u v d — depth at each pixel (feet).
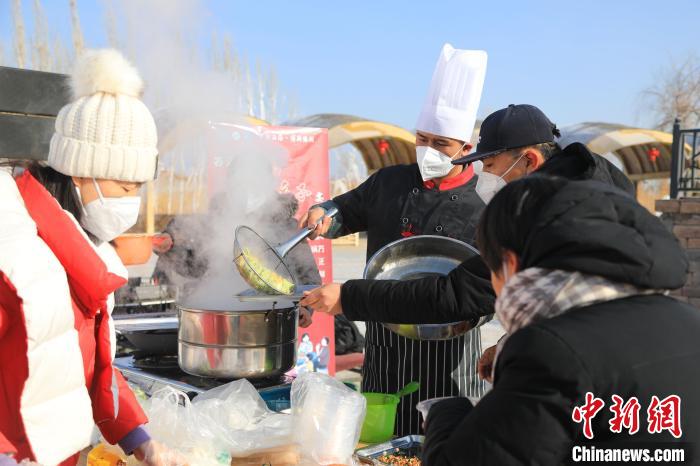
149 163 4.85
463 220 7.73
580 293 3.23
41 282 3.91
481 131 6.30
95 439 5.48
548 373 3.05
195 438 5.32
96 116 4.62
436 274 6.94
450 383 7.60
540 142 5.93
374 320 6.11
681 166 24.89
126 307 11.21
